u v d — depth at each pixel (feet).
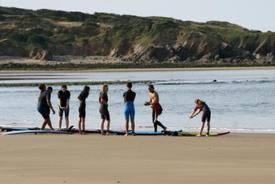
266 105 336.29
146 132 198.08
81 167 128.26
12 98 419.33
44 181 111.65
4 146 167.02
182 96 417.08
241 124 241.55
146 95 431.43
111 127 235.61
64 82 629.92
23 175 118.42
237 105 338.95
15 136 193.47
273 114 284.20
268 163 132.05
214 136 189.26
